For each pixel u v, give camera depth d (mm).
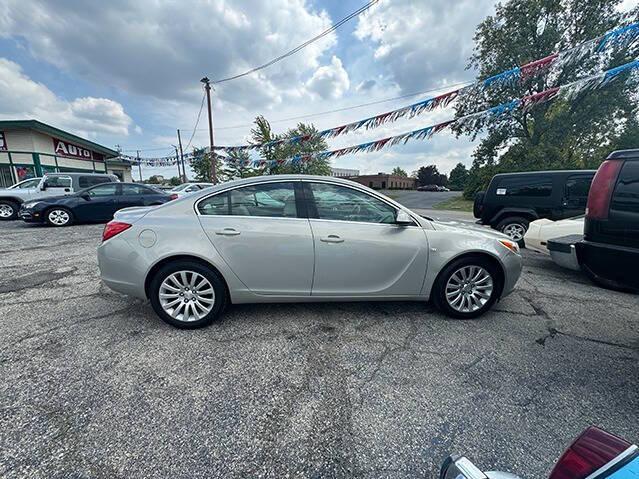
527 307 3250
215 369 2131
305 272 2719
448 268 2875
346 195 2816
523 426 1667
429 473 1399
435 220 3189
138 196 9398
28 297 3381
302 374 2092
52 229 8062
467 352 2377
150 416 1700
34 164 15703
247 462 1439
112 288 2709
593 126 19469
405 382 2020
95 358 2238
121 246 2629
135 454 1465
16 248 5797
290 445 1536
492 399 1871
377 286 2822
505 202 6418
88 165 19562
